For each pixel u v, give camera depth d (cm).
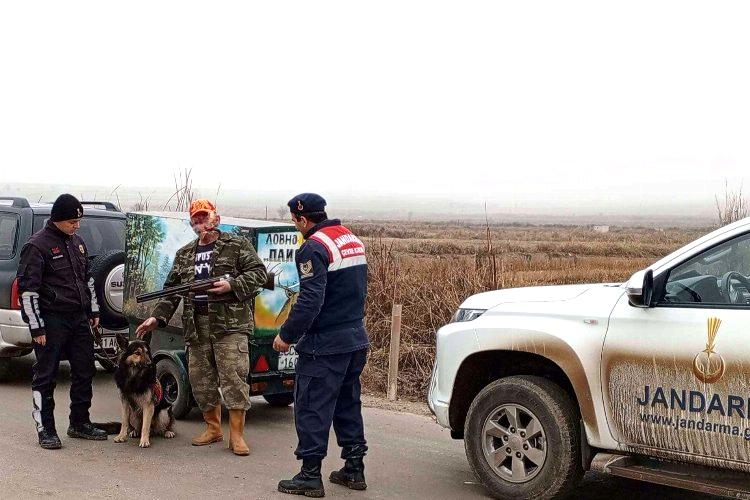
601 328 593
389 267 1281
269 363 842
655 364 564
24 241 1009
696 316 554
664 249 4616
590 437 595
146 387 764
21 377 1075
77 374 779
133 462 712
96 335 811
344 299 638
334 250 631
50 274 754
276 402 948
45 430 748
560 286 670
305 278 623
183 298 765
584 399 595
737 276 555
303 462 640
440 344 682
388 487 667
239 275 750
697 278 566
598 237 7631
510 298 664
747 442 526
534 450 616
